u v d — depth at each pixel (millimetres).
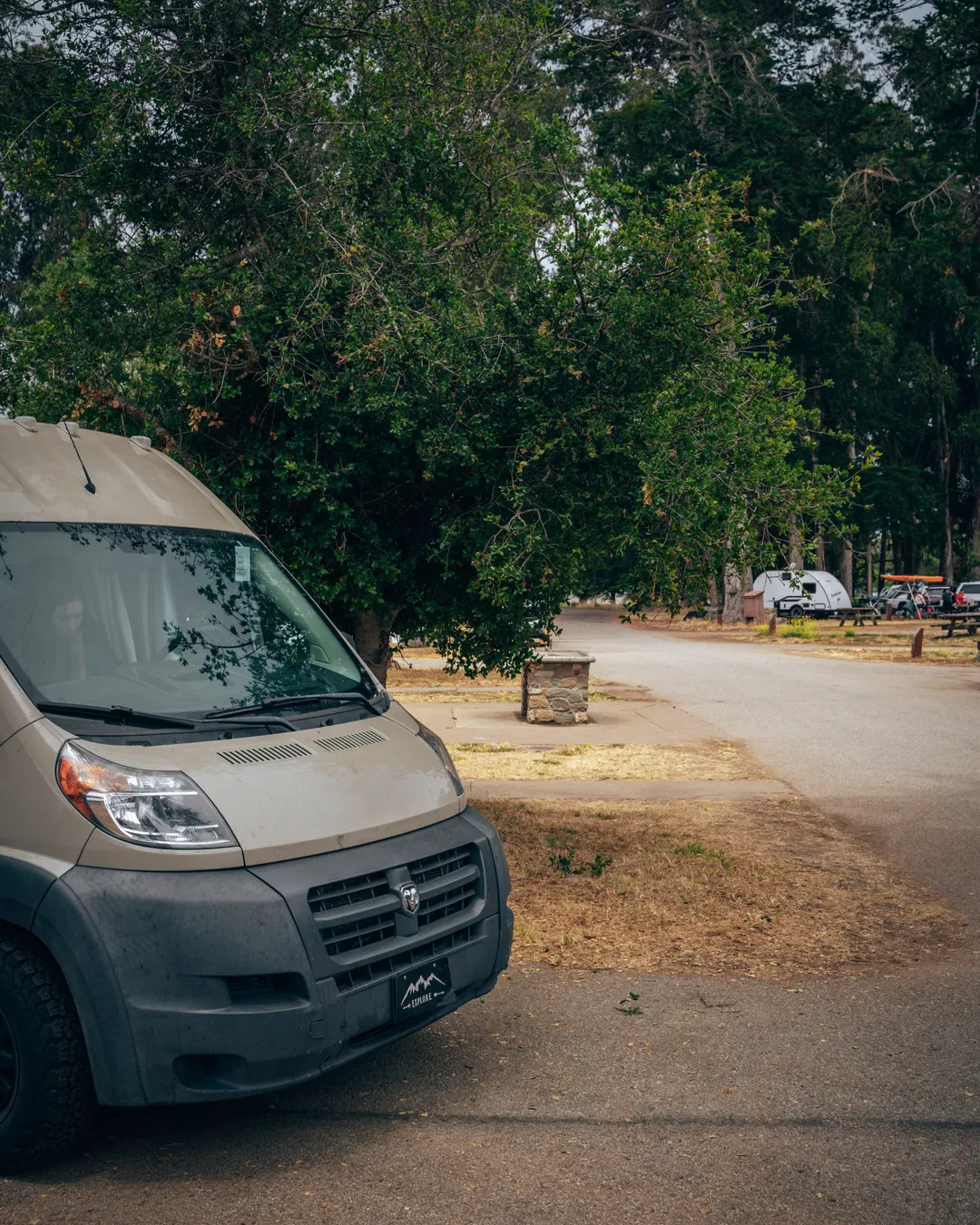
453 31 8758
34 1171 3906
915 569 71000
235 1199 3697
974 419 59094
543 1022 5328
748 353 9164
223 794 3965
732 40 46500
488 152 8797
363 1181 3814
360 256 7730
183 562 5008
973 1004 5578
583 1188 3766
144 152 8539
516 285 7746
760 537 7918
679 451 7453
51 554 4598
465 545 7656
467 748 14305
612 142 45062
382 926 4043
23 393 8258
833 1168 3908
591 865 8242
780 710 18562
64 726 4035
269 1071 3730
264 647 4930
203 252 8734
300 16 8461
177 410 8125
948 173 49500
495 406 7484
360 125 8547
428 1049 4996
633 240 7348
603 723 16812
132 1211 3619
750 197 42500
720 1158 3980
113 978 3670
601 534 7918
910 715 17797
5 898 3832
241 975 3709
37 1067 3748
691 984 5871
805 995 5691
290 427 7910
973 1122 4266
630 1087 4586
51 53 8516
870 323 54250
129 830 3803
